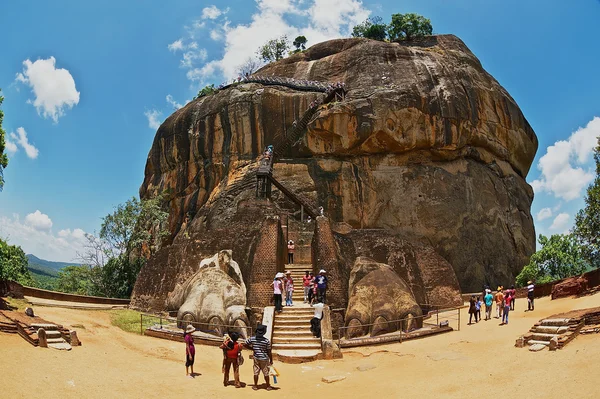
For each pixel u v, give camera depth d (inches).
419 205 1651.1
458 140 1702.8
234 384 589.3
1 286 919.7
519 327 818.2
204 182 1877.5
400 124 1670.8
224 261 978.1
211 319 862.5
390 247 1076.5
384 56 1871.3
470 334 822.5
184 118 1969.7
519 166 1932.8
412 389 572.4
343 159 1722.4
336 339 882.8
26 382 481.1
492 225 1699.1
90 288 1515.7
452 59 1860.2
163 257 1171.9
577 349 593.6
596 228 1141.7
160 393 530.3
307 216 1595.7
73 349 645.3
